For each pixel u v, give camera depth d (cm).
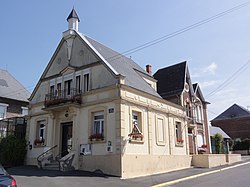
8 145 2172
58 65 2277
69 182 1334
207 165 2400
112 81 1822
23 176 1501
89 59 2038
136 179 1587
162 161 2044
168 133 2223
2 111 3238
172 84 3017
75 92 2022
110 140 1703
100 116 1833
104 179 1486
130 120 1778
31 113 2336
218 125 5919
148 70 3120
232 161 2847
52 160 1961
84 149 1819
